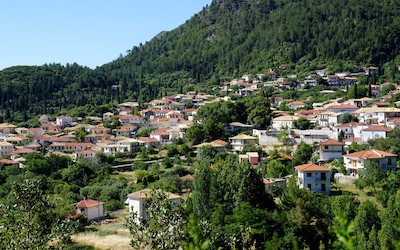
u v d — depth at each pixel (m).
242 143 131.75
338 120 143.50
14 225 29.38
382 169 85.75
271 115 154.38
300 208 62.03
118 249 61.50
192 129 141.25
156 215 24.58
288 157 110.19
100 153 135.00
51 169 122.31
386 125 127.25
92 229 75.50
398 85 197.38
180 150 133.38
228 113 158.50
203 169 69.44
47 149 159.00
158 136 157.38
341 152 102.38
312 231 60.59
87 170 120.19
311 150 110.19
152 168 120.06
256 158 110.38
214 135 141.00
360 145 104.94
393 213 51.03
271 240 57.31
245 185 67.25
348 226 8.12
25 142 170.88
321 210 64.38
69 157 132.88
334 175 89.75
